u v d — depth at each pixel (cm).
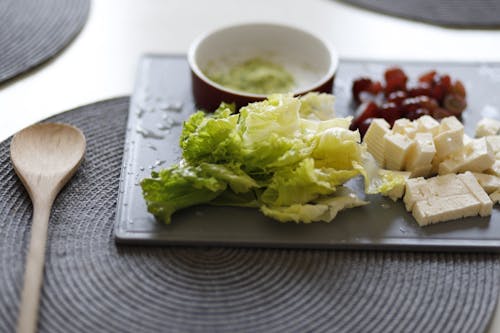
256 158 72
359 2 103
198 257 70
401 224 73
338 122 76
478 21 101
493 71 92
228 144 72
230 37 90
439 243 71
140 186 75
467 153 77
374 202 75
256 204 73
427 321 66
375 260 70
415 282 69
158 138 80
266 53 91
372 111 83
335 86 89
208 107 84
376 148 78
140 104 84
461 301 67
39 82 88
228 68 89
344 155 74
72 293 67
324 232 72
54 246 70
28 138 77
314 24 101
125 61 92
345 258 70
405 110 83
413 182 74
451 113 85
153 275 68
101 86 88
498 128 83
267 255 70
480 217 74
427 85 86
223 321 65
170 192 71
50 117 82
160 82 88
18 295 66
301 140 74
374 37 99
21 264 68
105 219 72
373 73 91
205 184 71
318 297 67
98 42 95
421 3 103
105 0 102
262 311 66
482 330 66
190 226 72
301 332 65
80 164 77
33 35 93
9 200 73
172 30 98
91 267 68
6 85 87
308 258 70
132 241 70
